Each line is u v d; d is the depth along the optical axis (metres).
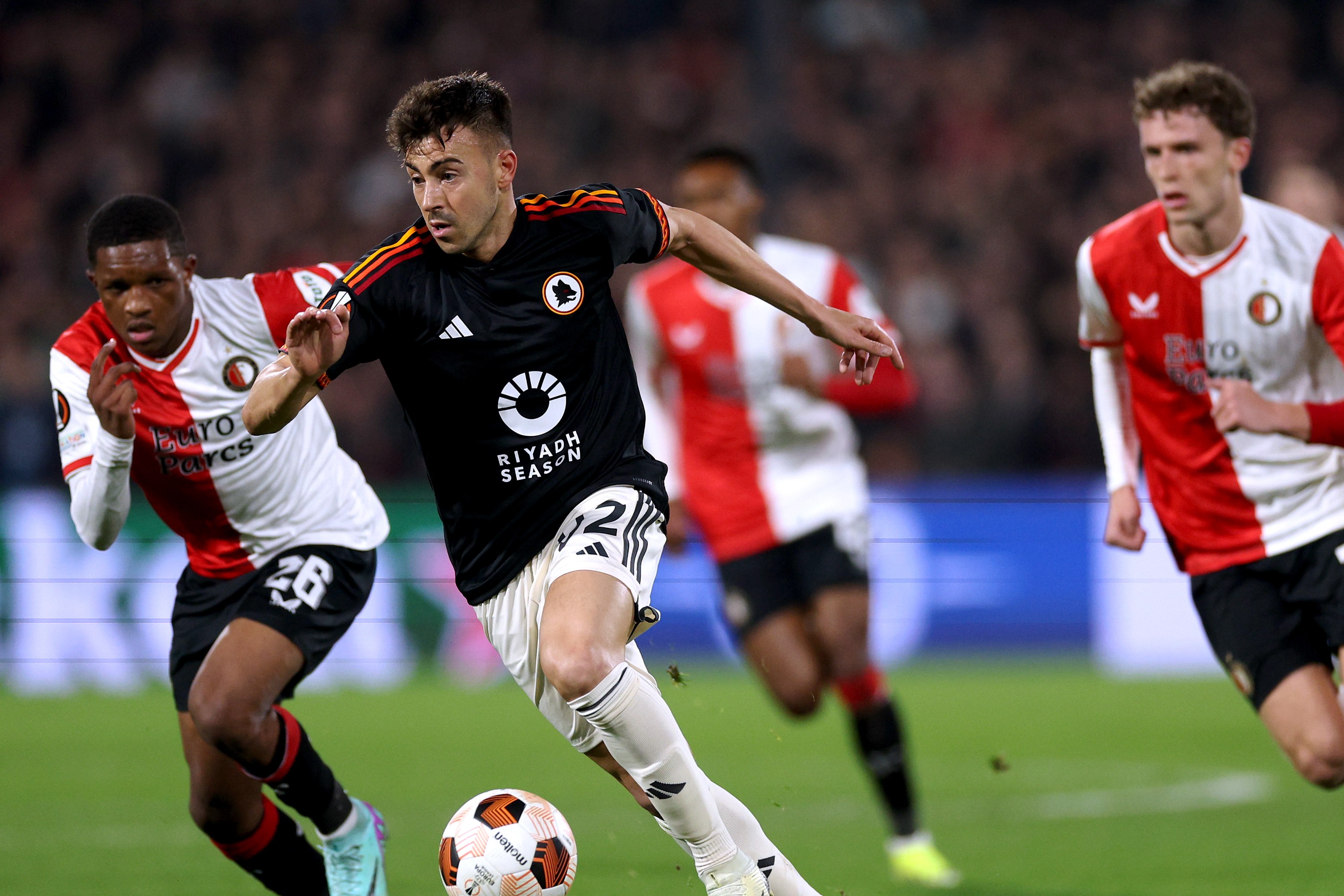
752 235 25.16
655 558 14.23
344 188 62.19
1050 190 63.91
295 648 16.03
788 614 24.22
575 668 12.97
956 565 46.22
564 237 14.18
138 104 63.22
